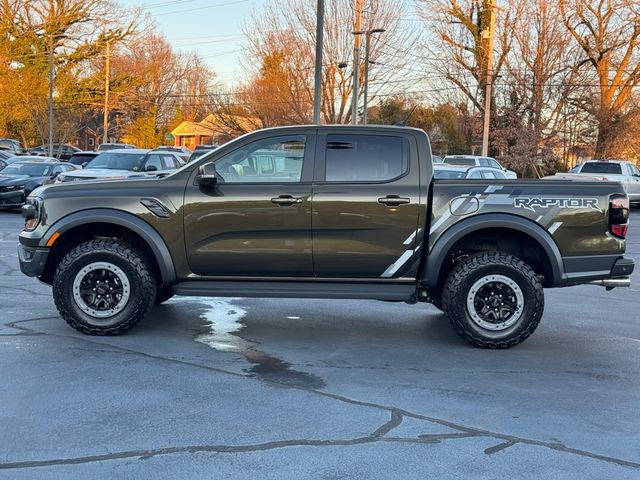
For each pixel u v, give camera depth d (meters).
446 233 6.66
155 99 67.62
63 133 53.03
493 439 4.52
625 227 6.77
